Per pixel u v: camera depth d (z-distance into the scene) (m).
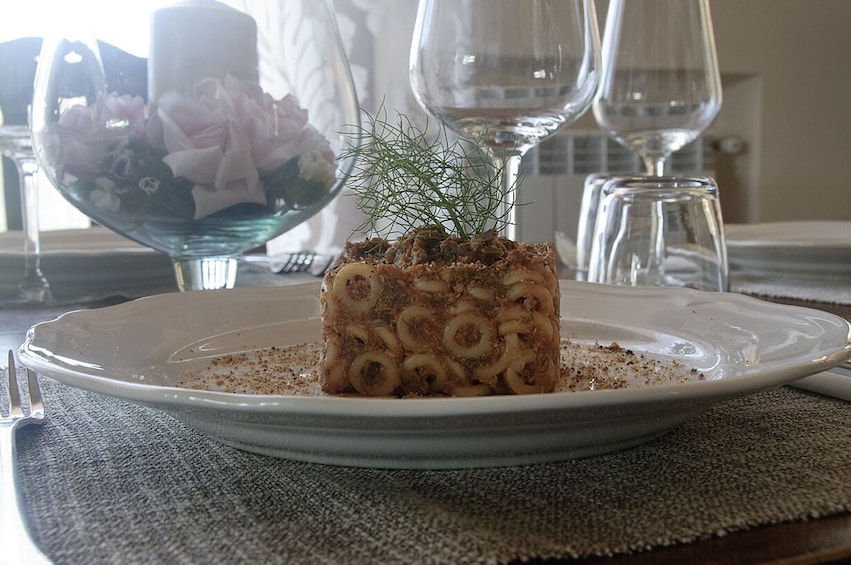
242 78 0.50
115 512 0.24
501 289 0.34
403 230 0.39
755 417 0.31
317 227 1.01
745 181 1.75
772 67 1.69
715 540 0.21
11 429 0.30
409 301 0.34
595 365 0.38
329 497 0.25
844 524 0.22
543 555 0.20
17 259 0.68
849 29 1.74
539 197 1.31
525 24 0.47
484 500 0.24
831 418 0.31
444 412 0.23
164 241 0.53
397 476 0.26
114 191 0.49
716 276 0.54
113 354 0.37
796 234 0.79
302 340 0.43
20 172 0.66
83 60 0.49
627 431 0.27
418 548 0.21
